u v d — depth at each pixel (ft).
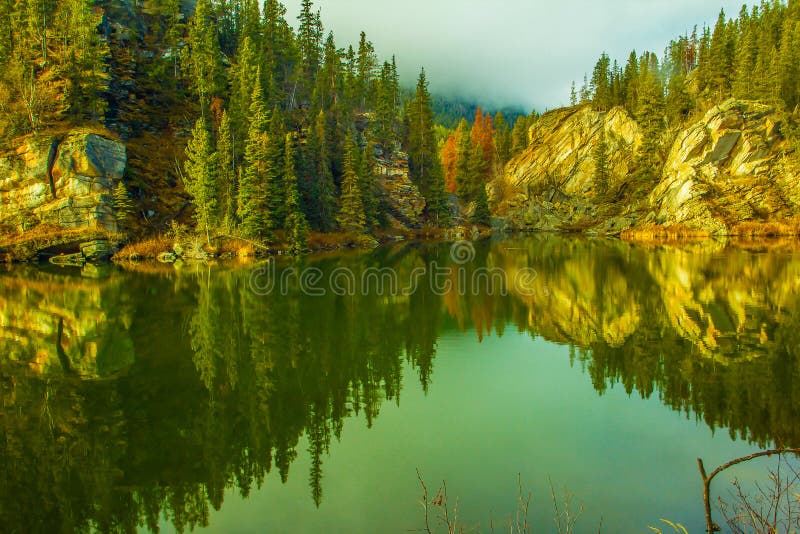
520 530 27.20
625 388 48.98
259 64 256.11
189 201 192.75
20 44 198.49
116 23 255.09
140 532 27.91
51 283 113.91
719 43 313.53
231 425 41.47
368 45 343.26
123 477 33.68
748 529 25.93
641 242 218.38
